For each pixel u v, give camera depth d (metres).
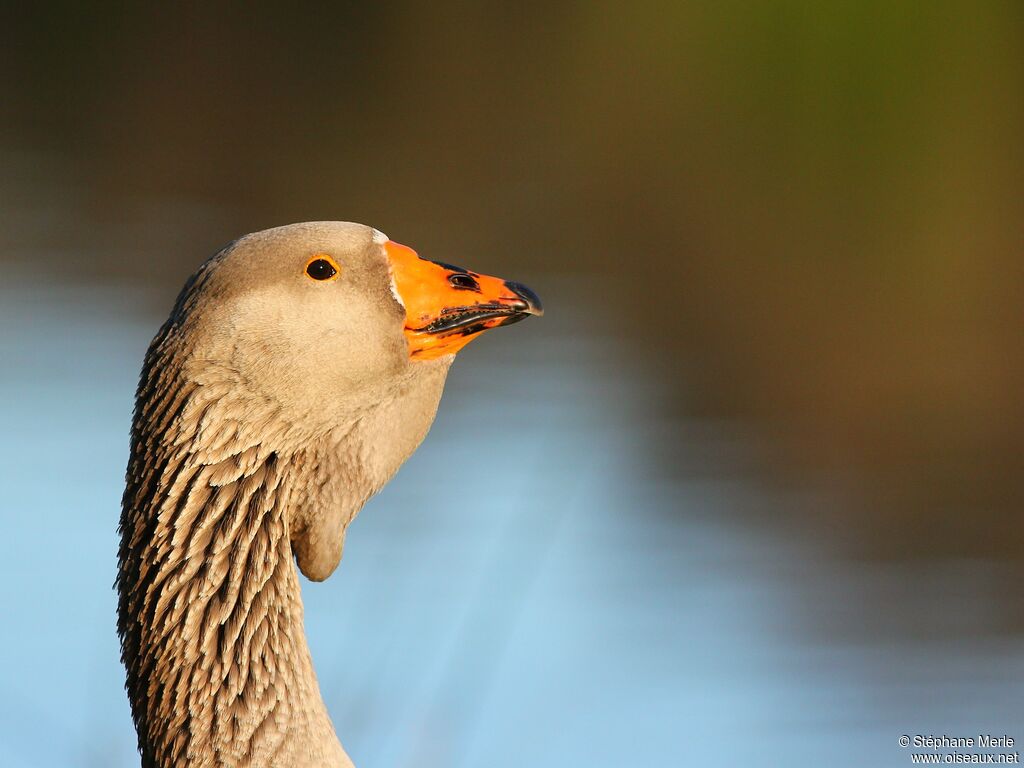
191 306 6.68
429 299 7.00
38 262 19.89
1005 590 12.84
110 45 30.97
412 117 27.14
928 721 11.02
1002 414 16.77
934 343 18.92
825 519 14.01
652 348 17.97
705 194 24.25
